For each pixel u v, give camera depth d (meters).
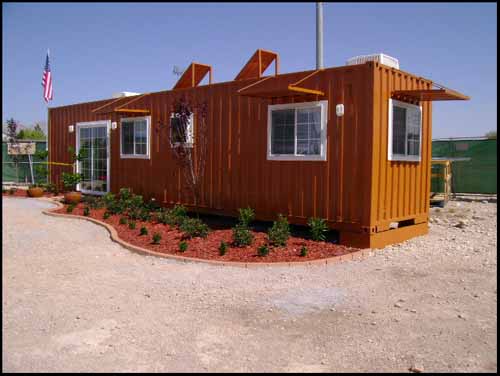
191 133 12.13
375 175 8.90
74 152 17.62
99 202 14.23
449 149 19.39
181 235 9.95
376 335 5.09
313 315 5.67
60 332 5.21
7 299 6.29
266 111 10.47
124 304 6.09
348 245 9.13
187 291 6.59
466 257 8.53
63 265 8.08
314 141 9.60
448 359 4.55
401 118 9.80
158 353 4.70
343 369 4.36
